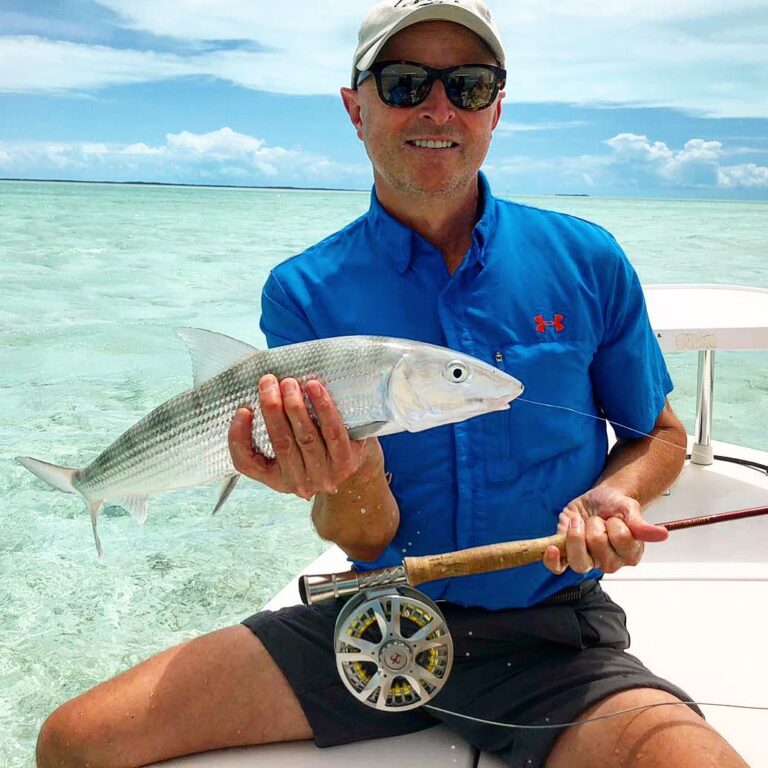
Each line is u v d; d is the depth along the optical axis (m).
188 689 2.02
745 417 6.63
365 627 1.80
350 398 1.79
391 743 2.05
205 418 2.01
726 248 21.91
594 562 1.71
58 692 2.98
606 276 2.20
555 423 2.07
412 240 2.14
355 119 2.38
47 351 8.44
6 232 22.98
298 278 2.26
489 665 2.03
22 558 4.11
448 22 2.04
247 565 4.02
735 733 2.04
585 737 1.77
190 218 33.25
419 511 2.10
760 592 2.74
